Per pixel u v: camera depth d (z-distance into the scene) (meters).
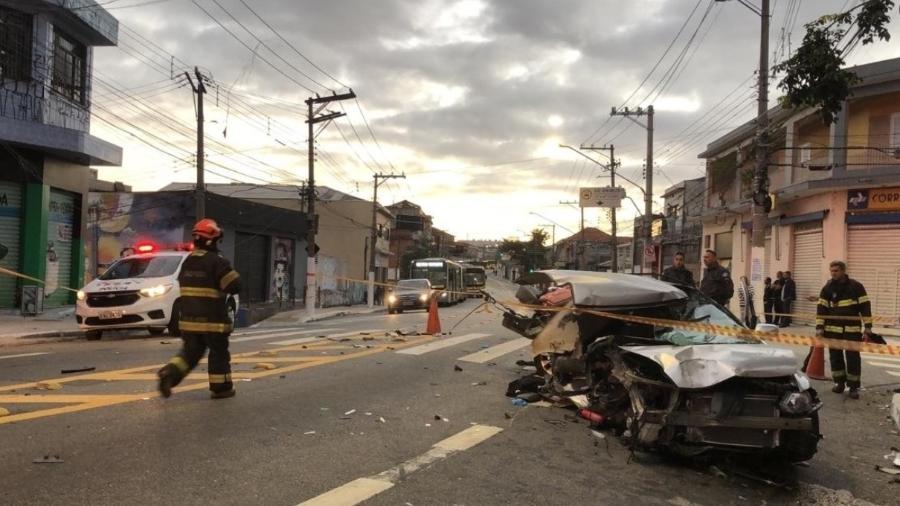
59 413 5.87
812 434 4.92
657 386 5.17
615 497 4.44
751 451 4.90
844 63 6.29
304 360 9.53
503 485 4.56
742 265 28.17
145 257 14.34
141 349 10.47
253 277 31.73
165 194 28.08
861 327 8.46
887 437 6.45
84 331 13.99
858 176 19.67
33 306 17.03
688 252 41.84
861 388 9.21
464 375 8.77
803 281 22.67
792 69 6.42
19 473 4.30
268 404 6.55
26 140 17.03
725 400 4.84
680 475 4.96
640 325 6.48
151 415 5.91
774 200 23.20
